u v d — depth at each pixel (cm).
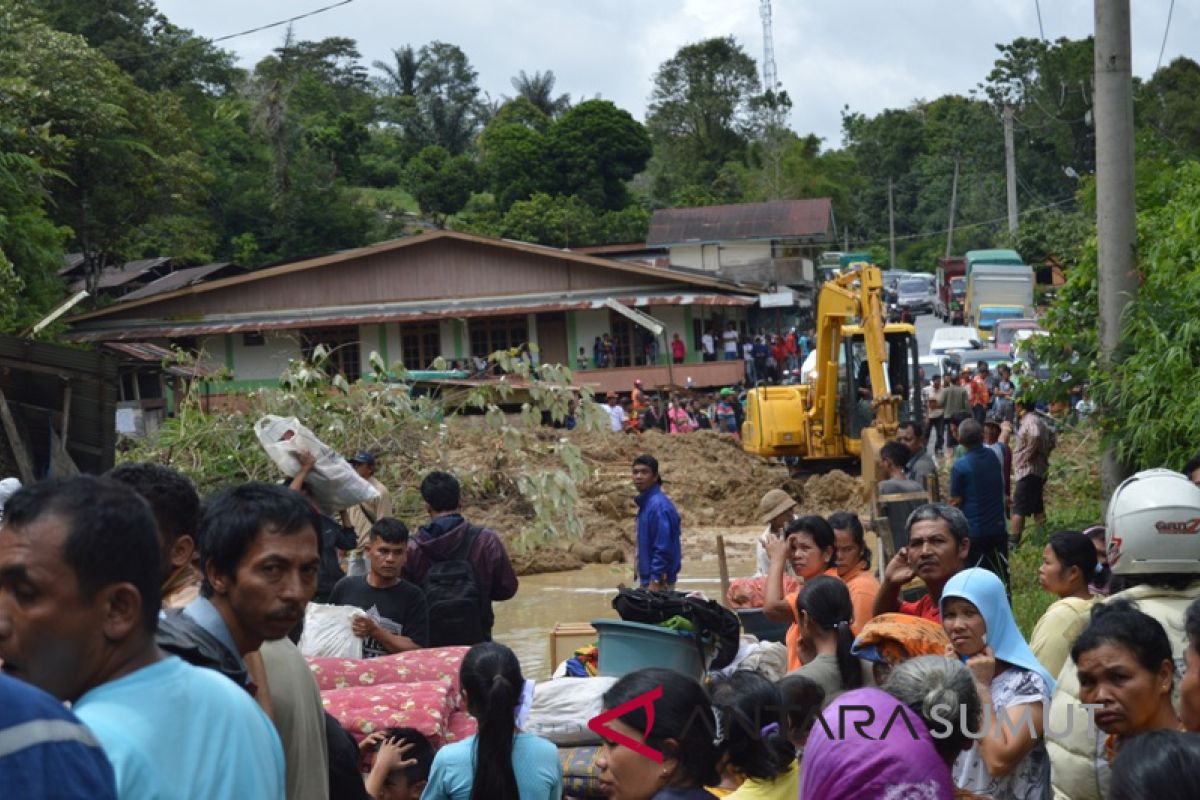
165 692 298
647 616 727
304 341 4659
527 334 4656
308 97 9944
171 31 7431
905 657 584
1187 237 1312
